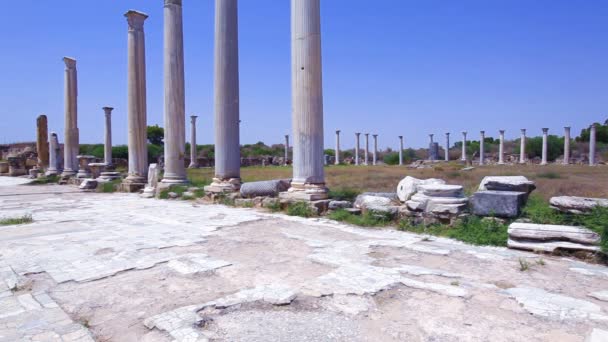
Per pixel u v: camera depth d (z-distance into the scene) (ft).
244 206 43.45
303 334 12.77
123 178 75.25
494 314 14.14
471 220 27.61
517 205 26.81
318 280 17.83
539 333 12.64
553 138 204.74
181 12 58.08
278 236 27.89
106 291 16.99
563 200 24.94
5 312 14.87
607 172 101.96
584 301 15.17
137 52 66.64
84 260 21.84
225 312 14.55
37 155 128.67
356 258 21.65
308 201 37.04
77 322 13.92
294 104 38.81
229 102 48.44
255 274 18.97
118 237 28.02
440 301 15.37
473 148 248.73
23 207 47.29
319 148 38.52
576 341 12.09
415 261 20.99
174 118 57.82
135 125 67.62
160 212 41.01
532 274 18.66
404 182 32.86
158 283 17.92
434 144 213.66
